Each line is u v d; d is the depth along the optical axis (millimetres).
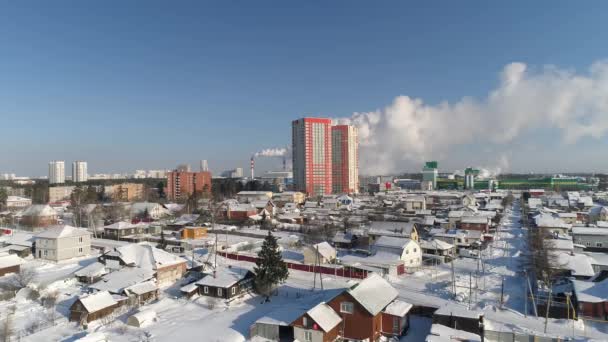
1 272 63062
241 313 46438
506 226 115062
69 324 44000
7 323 41219
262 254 53781
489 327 37531
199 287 52906
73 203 148000
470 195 179375
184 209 145625
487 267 67812
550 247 68062
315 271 64500
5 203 158750
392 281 59500
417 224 108562
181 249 81000
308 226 109250
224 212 133875
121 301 48406
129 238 96188
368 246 81562
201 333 40312
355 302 38938
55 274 66188
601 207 117312
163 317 45688
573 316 43031
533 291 52969
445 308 42531
